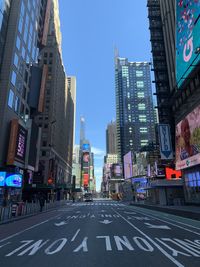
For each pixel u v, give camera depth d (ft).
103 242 37.35
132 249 32.27
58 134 395.75
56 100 378.73
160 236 42.68
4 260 27.32
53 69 369.71
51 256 28.89
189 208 99.25
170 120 184.65
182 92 147.84
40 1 252.62
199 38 119.96
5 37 170.60
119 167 495.41
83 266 24.63
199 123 106.83
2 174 148.87
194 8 126.82
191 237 41.68
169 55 181.47
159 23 221.25
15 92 175.32
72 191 444.55
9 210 79.97
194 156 111.04
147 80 609.42
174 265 24.80
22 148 177.17
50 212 120.06
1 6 161.58
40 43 254.27
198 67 122.72
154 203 171.32
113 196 437.58
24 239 41.32
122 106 592.60
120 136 574.97
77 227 56.54
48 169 313.12
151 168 222.28
